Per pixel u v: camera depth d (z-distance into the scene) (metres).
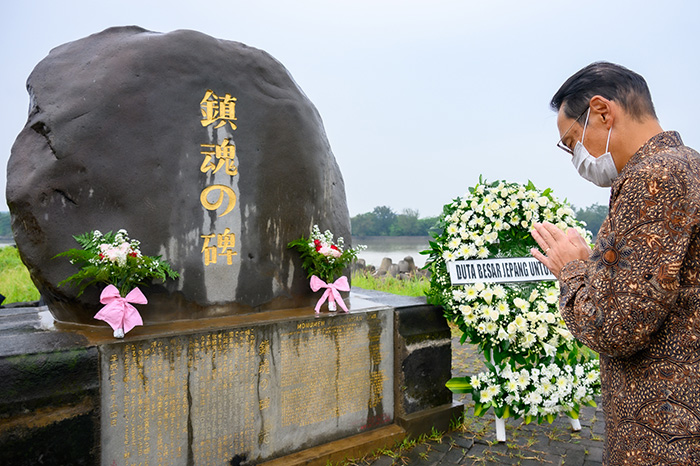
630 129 1.36
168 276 2.54
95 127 2.45
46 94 2.52
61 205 2.42
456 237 3.23
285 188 2.96
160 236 2.53
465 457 2.92
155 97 2.58
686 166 1.15
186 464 2.35
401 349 3.13
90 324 2.47
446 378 3.35
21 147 2.52
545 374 3.06
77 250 2.24
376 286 7.79
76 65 2.60
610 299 1.13
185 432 2.34
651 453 1.15
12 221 2.47
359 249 3.18
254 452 2.55
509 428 3.33
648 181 1.13
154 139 2.56
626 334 1.11
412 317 3.21
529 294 3.14
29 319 2.72
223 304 2.72
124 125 2.50
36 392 1.98
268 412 2.60
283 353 2.66
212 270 2.68
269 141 2.92
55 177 2.40
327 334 2.83
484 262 3.14
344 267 3.19
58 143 2.41
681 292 1.14
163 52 2.63
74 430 2.04
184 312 2.61
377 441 2.94
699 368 1.11
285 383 2.67
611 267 1.15
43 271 2.40
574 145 1.53
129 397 2.20
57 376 2.03
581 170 1.54
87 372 2.09
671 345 1.14
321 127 3.38
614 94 1.37
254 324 2.55
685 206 1.10
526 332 3.00
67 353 2.06
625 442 1.22
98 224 2.45
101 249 2.25
